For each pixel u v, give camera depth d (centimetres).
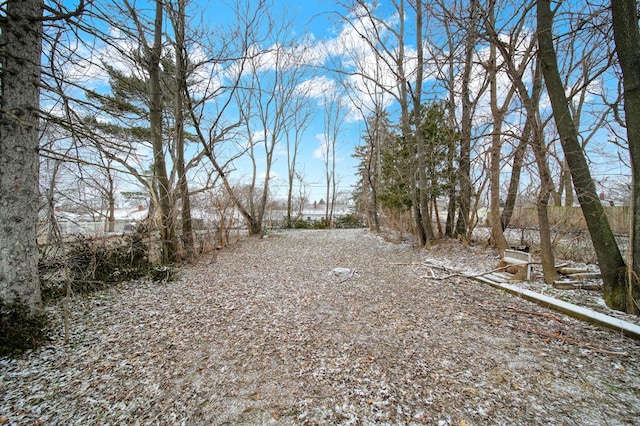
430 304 407
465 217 876
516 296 430
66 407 206
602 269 367
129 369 254
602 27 427
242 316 374
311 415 198
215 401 213
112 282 518
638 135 322
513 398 209
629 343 279
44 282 434
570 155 378
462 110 847
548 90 392
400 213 1090
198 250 825
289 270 638
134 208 1585
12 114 269
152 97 652
